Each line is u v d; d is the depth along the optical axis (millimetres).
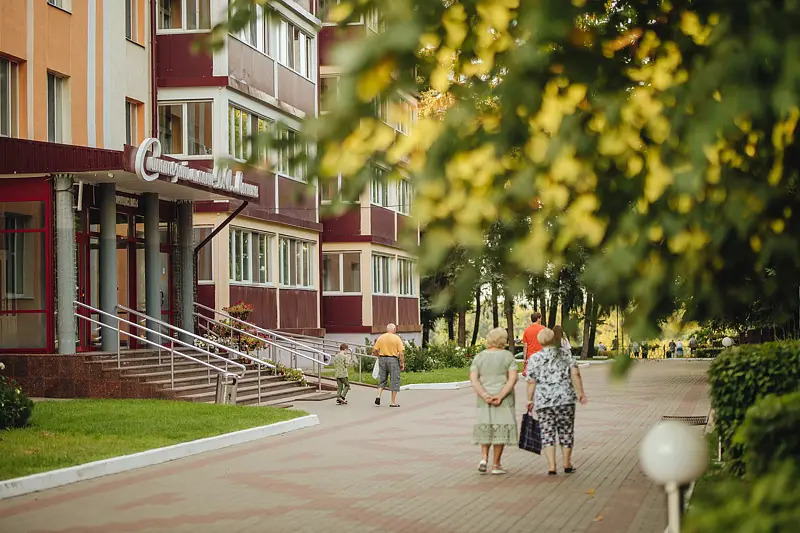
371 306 45438
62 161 23734
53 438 16312
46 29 26562
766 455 6285
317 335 40750
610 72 3750
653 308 3387
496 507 11328
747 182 3514
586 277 3422
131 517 10797
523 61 3137
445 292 3441
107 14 29109
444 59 3680
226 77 33844
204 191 28062
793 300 4043
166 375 24688
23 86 25812
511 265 3498
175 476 13812
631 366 3420
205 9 34156
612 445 17234
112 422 18484
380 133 3379
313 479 13469
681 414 23484
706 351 69625
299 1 40219
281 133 3430
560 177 3508
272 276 37469
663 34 3988
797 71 2883
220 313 31062
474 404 26422
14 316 24062
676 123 3326
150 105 31453
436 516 10805
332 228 45469
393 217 48625
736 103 2953
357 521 10555
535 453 15148
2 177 24062
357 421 21703
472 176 3461
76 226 25453
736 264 3889
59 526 10320
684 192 3053
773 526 3562
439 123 3564
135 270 28453
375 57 2984
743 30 3170
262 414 20578
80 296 25594
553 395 13891
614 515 10789
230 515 10898
